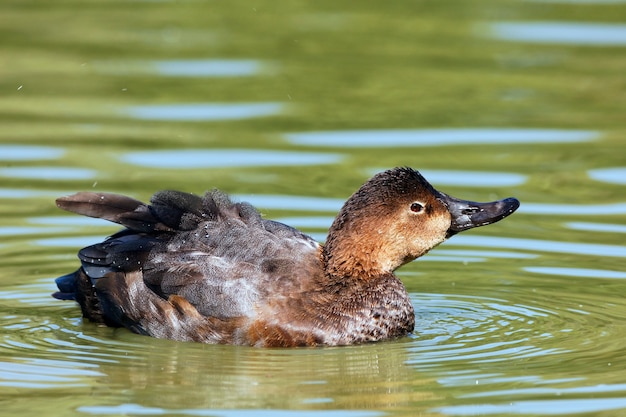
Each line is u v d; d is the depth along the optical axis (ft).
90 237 44.50
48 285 39.86
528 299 38.65
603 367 31.96
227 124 57.52
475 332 35.58
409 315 35.63
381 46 70.03
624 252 42.83
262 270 34.60
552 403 29.35
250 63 66.54
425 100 61.00
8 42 69.51
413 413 28.96
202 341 34.60
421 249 36.50
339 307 34.73
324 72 65.51
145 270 35.24
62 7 78.13
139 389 30.76
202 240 35.29
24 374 31.91
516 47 69.62
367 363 32.81
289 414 28.96
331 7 78.59
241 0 79.97
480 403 29.48
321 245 36.88
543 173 51.37
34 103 60.23
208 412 29.14
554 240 44.24
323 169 51.67
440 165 52.19
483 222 36.68
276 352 33.88
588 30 72.33
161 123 57.62
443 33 72.38
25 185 49.32
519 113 59.36
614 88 62.85
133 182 49.42
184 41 70.54
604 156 53.57
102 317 36.63
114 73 64.90
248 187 49.21
